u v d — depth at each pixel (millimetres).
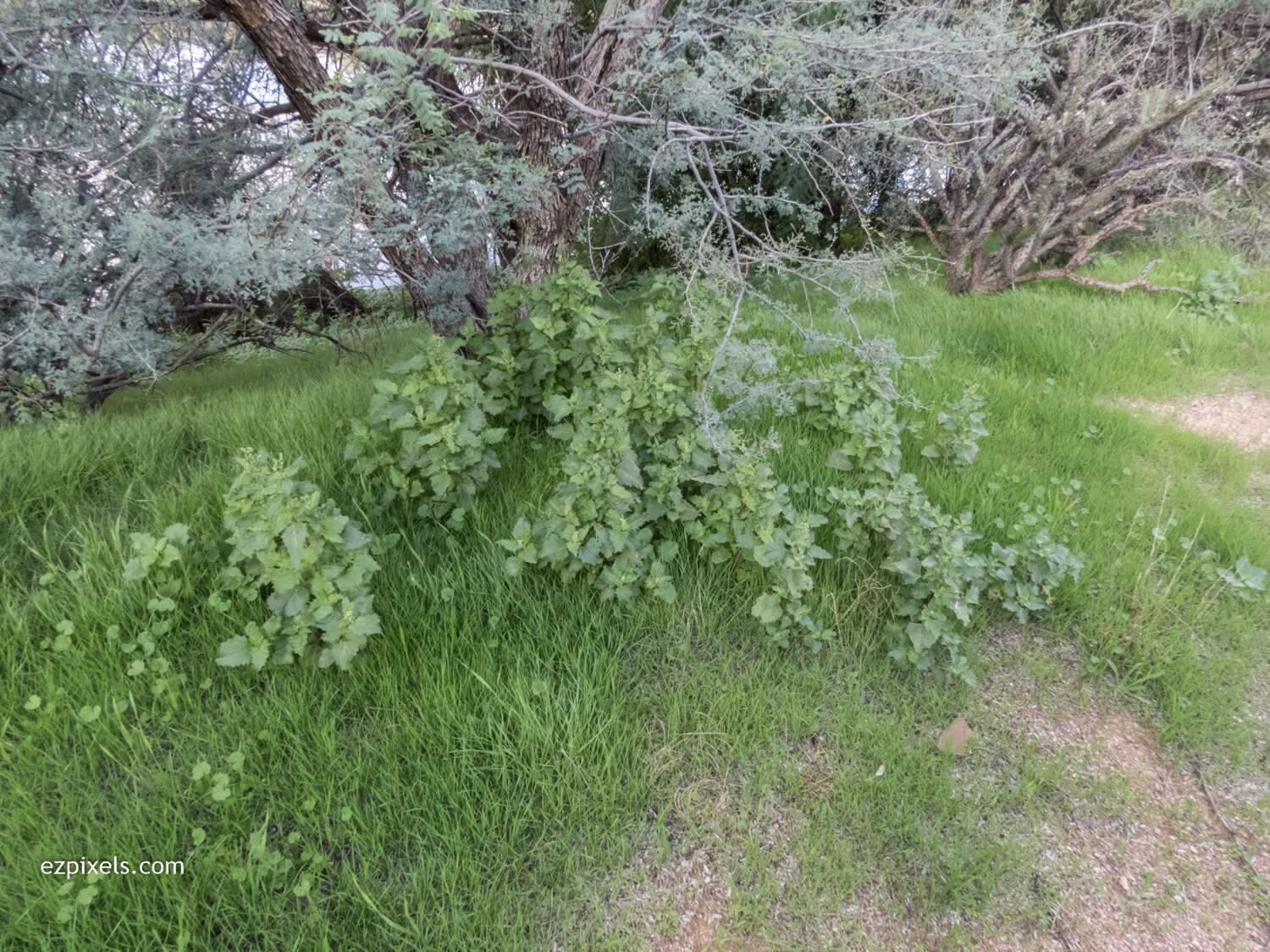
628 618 3023
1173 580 3072
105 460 3896
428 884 2031
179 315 6047
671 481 3264
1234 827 2379
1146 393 5379
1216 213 7477
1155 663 2895
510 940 1958
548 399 3662
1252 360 5754
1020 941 2049
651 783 2404
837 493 3289
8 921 1911
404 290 7281
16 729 2357
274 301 6430
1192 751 2619
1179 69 8086
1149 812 2414
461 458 3309
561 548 2895
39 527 3389
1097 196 6848
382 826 2172
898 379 5180
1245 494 4109
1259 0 6969
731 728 2586
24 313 4355
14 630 2684
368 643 2719
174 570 2939
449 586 3088
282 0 4066
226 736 2430
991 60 5211
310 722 2447
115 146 4824
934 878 2148
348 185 3766
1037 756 2580
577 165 5160
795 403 4609
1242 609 3168
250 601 2826
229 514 2605
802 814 2354
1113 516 3725
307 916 1935
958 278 7809
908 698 2783
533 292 4285
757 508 2979
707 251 4035
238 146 5699
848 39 4520
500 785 2336
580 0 6711
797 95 4652
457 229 4348
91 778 2301
